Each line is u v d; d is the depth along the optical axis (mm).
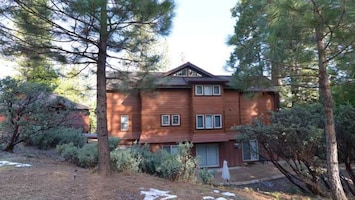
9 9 4562
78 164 6676
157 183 5297
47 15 4633
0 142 7863
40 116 7898
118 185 4770
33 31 4758
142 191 4594
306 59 6113
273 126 7820
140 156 6820
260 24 6441
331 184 6215
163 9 4832
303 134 7535
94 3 4098
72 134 9305
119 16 4719
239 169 15594
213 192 5117
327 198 6871
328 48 5824
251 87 7324
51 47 5055
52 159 7320
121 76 5957
